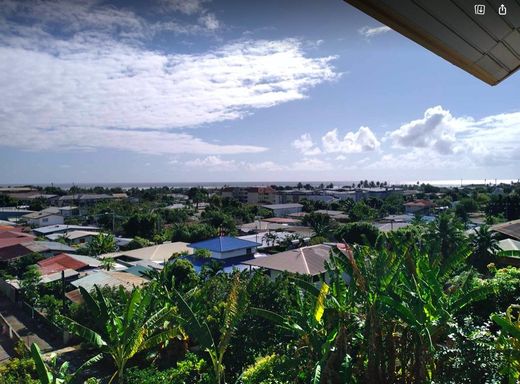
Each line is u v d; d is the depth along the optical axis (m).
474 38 2.96
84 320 20.56
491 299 12.55
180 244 46.31
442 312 8.84
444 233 38.34
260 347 14.45
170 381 13.30
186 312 10.41
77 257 35.62
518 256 10.37
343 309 10.74
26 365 16.41
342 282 11.48
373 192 152.88
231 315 10.30
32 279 28.06
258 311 10.95
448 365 8.84
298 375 10.92
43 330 24.05
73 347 21.09
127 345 11.73
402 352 10.26
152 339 12.03
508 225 34.41
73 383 16.61
